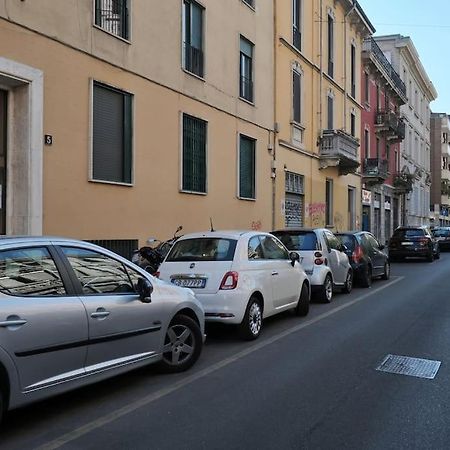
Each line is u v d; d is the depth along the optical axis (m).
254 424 4.73
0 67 9.31
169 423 4.75
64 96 10.77
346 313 10.47
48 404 5.25
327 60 27.33
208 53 16.22
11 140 10.05
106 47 11.91
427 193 62.88
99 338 5.02
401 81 43.75
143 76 13.18
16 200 10.04
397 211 46.72
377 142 39.34
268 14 20.47
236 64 17.97
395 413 5.02
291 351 7.42
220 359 6.98
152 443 4.32
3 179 10.02
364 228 35.97
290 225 22.91
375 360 6.93
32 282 4.60
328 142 25.94
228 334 8.55
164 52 14.01
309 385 5.86
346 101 30.48
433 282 15.91
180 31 14.70
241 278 7.94
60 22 10.66
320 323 9.45
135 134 12.89
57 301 4.68
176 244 8.61
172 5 14.34
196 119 15.71
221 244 8.28
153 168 13.59
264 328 9.04
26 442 4.34
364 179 34.78
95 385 5.84
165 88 14.08
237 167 18.00
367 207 36.50
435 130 73.19
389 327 9.05
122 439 4.39
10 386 4.21
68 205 10.87
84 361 4.88
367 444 4.32
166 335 6.20
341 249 13.44
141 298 5.62
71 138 10.94
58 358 4.61
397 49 45.66
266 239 9.22
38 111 10.08
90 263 5.27
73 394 5.54
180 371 6.35
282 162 21.62
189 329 6.46
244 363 6.78
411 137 52.16
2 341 4.14
